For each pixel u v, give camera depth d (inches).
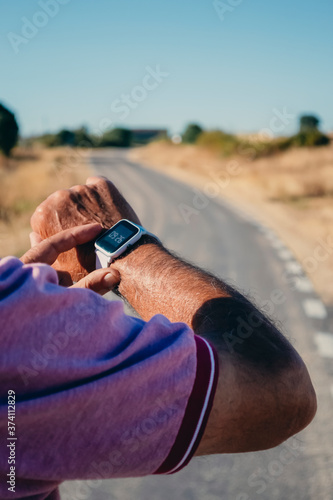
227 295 35.4
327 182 859.4
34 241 47.2
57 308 27.1
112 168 1428.4
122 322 29.6
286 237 453.4
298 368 31.8
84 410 26.8
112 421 27.3
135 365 27.5
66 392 26.4
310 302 250.7
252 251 387.2
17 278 27.5
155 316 30.4
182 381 28.1
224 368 29.3
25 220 481.4
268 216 597.6
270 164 1253.1
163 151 2068.2
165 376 28.0
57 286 28.0
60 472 27.3
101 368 27.3
